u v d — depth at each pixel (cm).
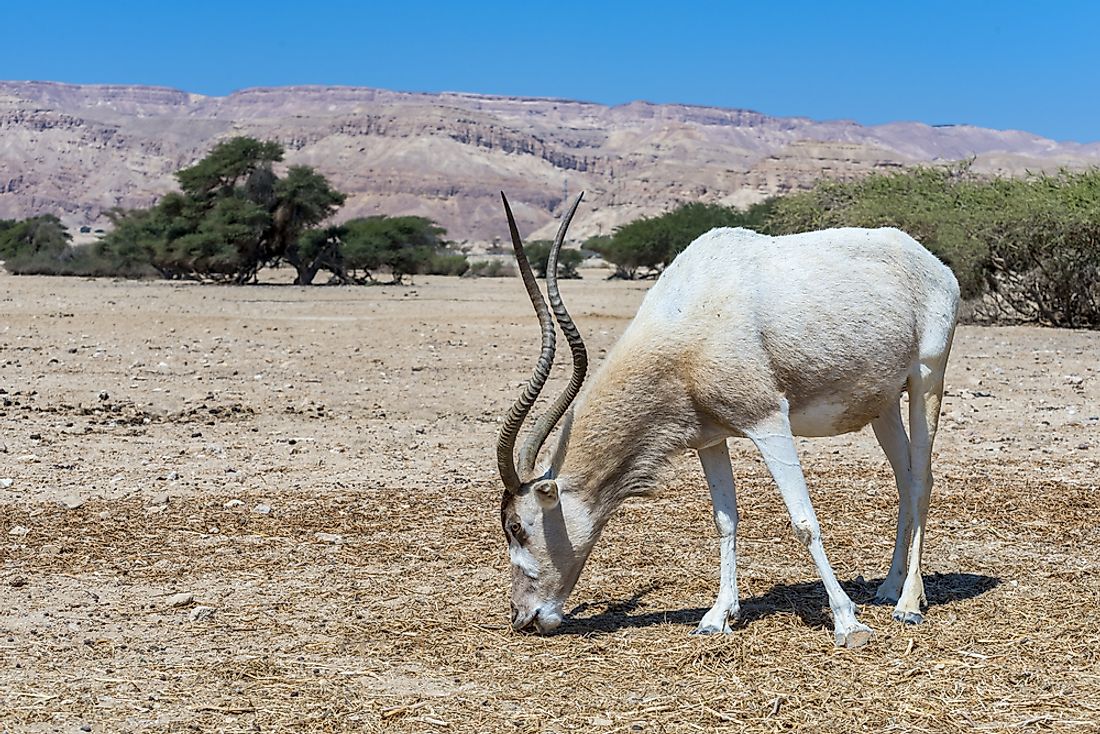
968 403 1745
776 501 1132
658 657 698
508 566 920
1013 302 3275
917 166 3816
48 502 1119
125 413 1667
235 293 5100
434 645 729
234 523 1047
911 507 785
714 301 718
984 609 784
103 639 740
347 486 1211
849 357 720
